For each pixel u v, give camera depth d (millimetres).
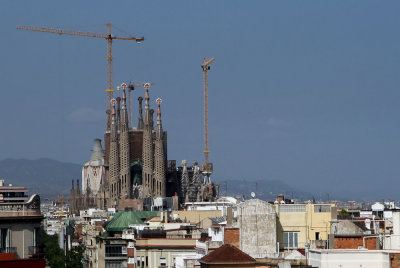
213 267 193750
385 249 192000
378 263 172750
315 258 178000
